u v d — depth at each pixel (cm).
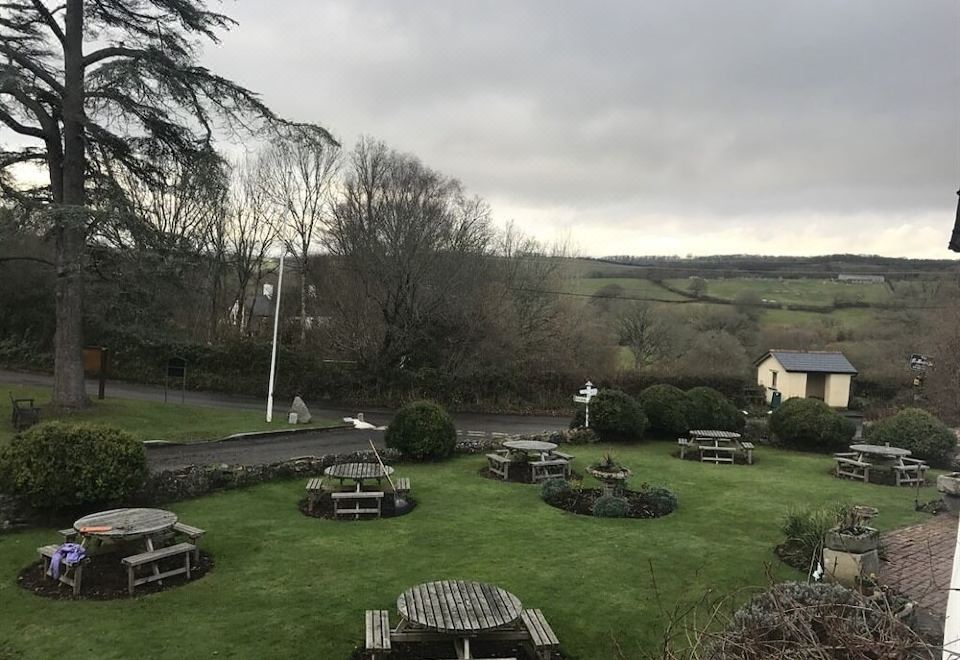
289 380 2652
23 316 2892
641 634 656
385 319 2719
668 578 808
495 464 1425
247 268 3609
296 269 3541
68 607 683
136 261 1565
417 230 2700
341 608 700
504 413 2688
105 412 1755
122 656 586
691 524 1045
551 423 2378
